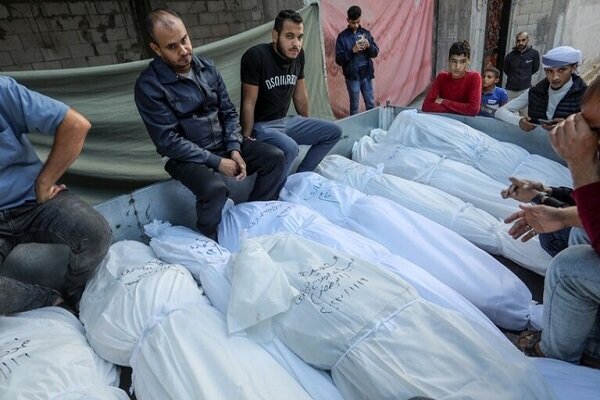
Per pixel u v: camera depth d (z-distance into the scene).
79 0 3.00
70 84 1.97
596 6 6.09
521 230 1.33
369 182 2.14
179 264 1.51
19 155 1.31
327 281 1.19
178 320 1.18
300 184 2.09
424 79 5.52
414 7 4.86
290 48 1.96
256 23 4.06
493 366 0.96
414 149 2.37
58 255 1.64
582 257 1.04
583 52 6.30
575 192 0.97
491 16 5.52
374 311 1.09
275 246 1.40
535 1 5.38
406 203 1.96
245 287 1.17
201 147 1.79
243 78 2.04
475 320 1.20
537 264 1.62
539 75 5.66
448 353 0.99
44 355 1.10
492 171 2.15
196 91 1.68
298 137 2.29
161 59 1.59
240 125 2.09
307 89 3.34
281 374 1.05
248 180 2.17
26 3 2.78
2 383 0.98
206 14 3.67
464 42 2.55
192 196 1.98
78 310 1.57
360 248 1.51
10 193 1.33
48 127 1.29
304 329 1.11
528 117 2.30
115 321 1.24
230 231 1.77
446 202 1.92
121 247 1.62
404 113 2.60
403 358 0.99
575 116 0.95
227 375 0.99
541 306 1.43
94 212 1.45
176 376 1.01
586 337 1.13
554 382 1.03
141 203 1.80
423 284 1.33
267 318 1.15
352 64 3.88
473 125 2.55
